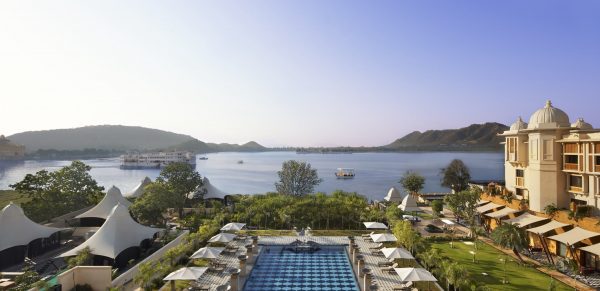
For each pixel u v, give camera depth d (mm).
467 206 54938
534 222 45125
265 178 188250
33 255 44719
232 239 45469
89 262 39969
